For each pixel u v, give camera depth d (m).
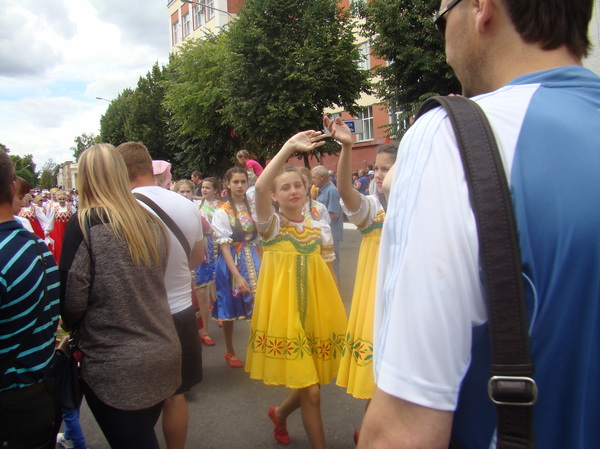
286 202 2.44
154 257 1.79
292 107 13.25
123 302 1.68
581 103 0.66
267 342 2.36
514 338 0.58
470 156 0.62
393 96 11.70
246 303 3.72
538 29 0.72
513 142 0.63
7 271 1.45
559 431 0.61
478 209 0.59
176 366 1.81
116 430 1.67
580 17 0.73
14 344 1.48
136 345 1.68
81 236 1.68
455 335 0.59
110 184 1.77
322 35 13.51
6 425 1.49
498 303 0.58
